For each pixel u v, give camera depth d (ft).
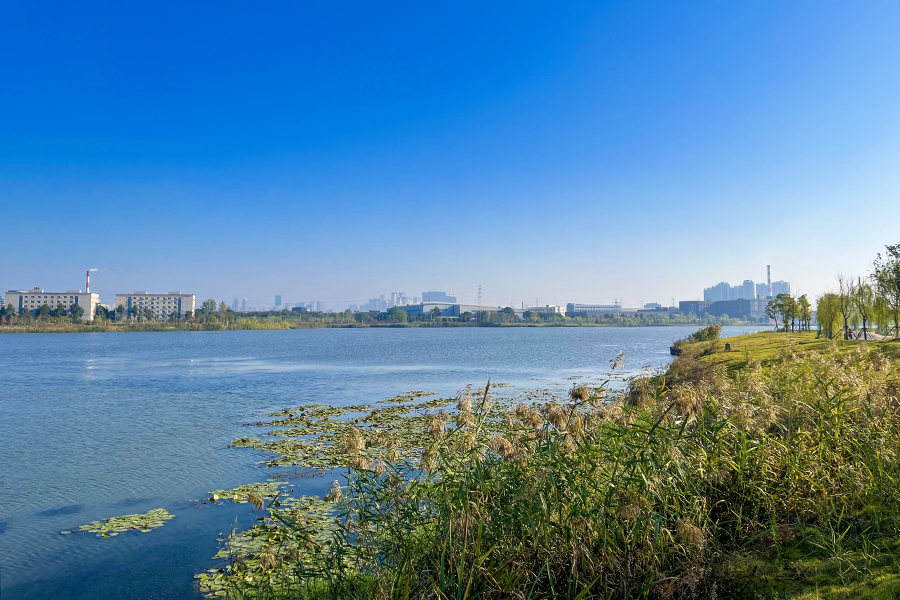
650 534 22.12
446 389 129.80
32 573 36.22
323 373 176.65
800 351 43.11
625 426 24.40
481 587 21.22
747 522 24.31
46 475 59.21
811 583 19.69
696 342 237.66
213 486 54.44
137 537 41.55
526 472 23.85
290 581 28.22
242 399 117.50
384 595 21.67
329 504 46.88
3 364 218.38
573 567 20.53
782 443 27.27
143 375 171.94
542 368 186.80
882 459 26.61
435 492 24.95
